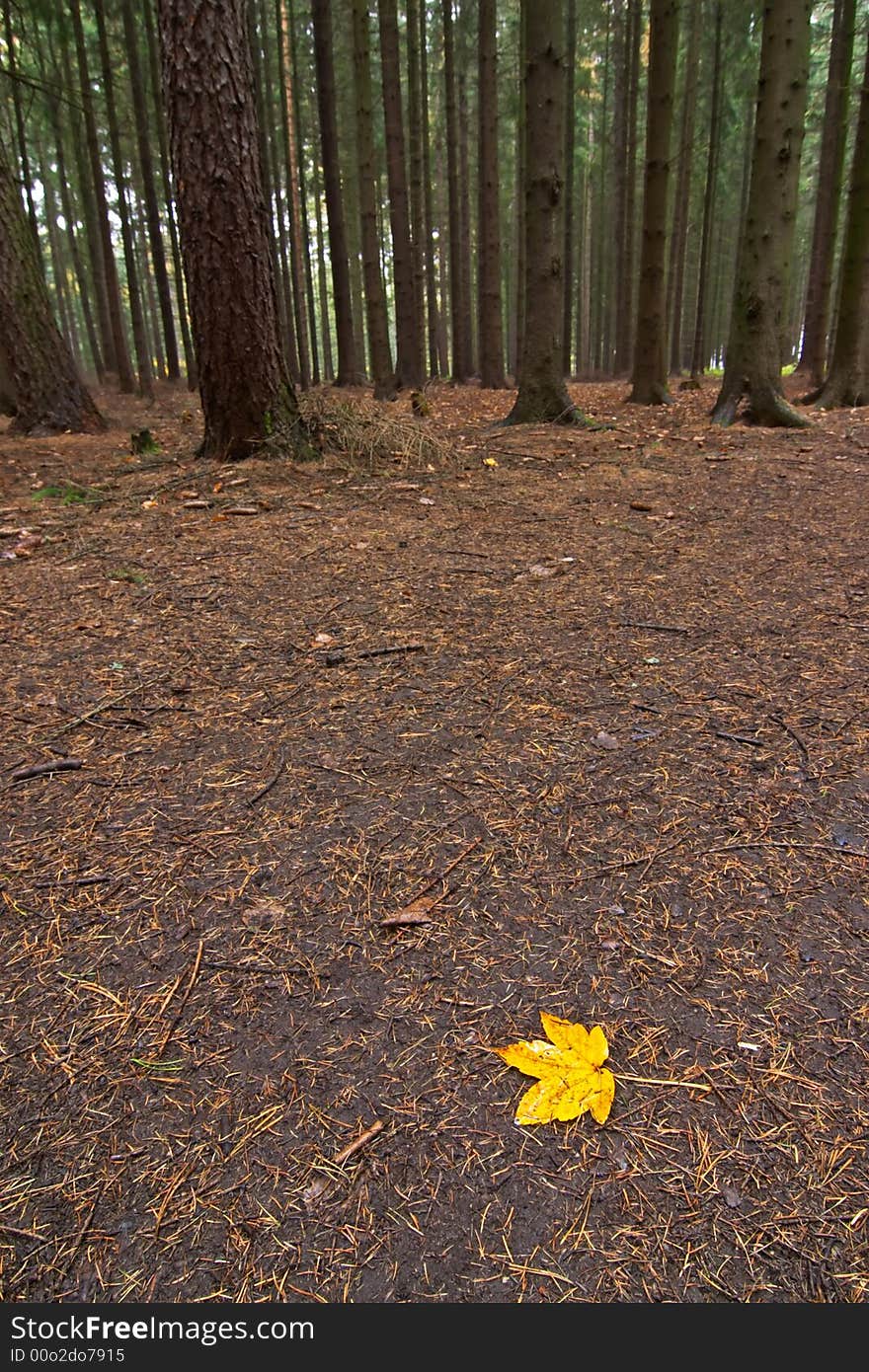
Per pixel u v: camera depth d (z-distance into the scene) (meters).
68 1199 1.25
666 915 1.78
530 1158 1.30
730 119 19.09
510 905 1.82
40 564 4.21
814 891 1.83
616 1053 1.48
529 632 3.26
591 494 5.61
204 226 6.03
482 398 13.86
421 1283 1.14
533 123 7.94
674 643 3.12
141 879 1.91
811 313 17.47
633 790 2.21
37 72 16.88
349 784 2.26
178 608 3.58
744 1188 1.25
